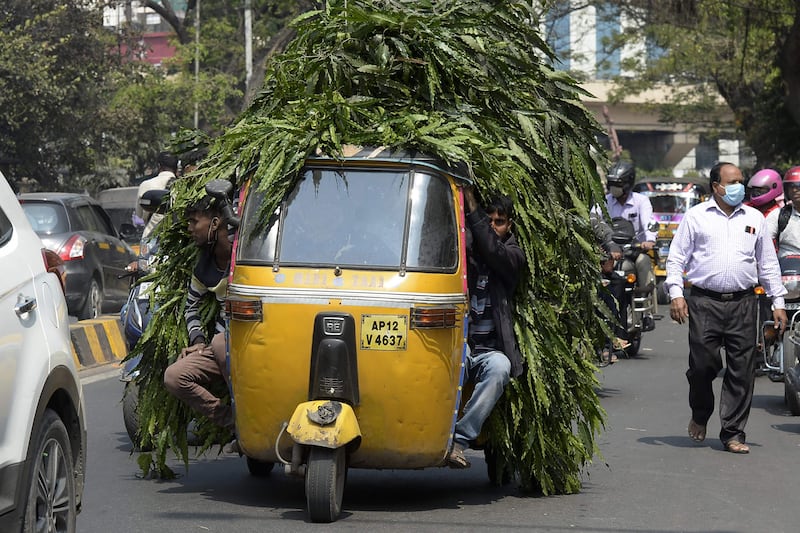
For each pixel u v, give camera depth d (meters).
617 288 15.72
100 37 42.34
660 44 52.38
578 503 8.27
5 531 5.48
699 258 10.42
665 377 15.45
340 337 7.39
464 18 8.32
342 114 7.82
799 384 12.23
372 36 8.15
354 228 7.69
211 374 8.22
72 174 44.28
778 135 46.72
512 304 8.12
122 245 22.56
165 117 46.50
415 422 7.49
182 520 7.64
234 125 8.49
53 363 5.95
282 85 8.13
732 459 10.06
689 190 33.91
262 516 7.76
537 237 8.05
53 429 6.00
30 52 38.00
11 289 5.75
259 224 7.74
